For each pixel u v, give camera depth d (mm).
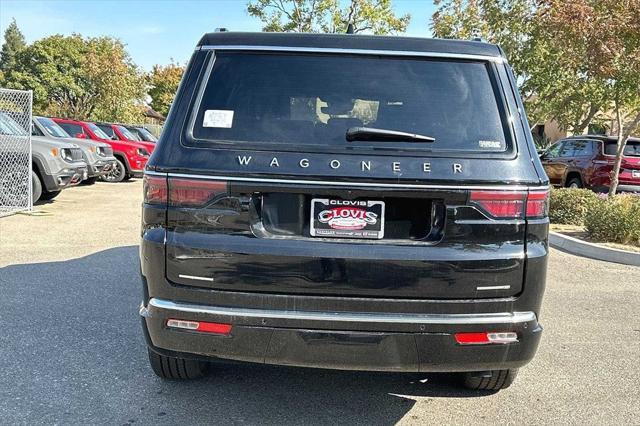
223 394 3549
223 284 2771
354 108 2934
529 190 2812
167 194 2816
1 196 10797
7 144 10633
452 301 2756
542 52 15984
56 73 48000
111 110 39500
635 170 14422
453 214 2760
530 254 2797
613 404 3582
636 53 9977
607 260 7930
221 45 3070
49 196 12789
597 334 4852
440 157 2803
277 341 2764
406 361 2787
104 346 4227
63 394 3473
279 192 2779
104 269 6461
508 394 3689
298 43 3053
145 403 3396
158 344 2902
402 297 2748
